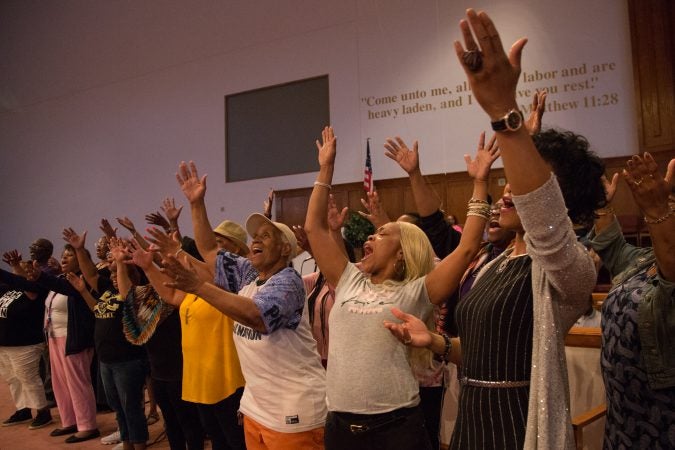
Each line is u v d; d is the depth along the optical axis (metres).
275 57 9.99
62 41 12.80
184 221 10.85
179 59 11.12
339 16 9.34
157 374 3.41
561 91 7.34
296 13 9.80
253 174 10.19
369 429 1.76
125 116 11.75
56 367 4.98
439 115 8.29
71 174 12.46
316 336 2.99
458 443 1.49
